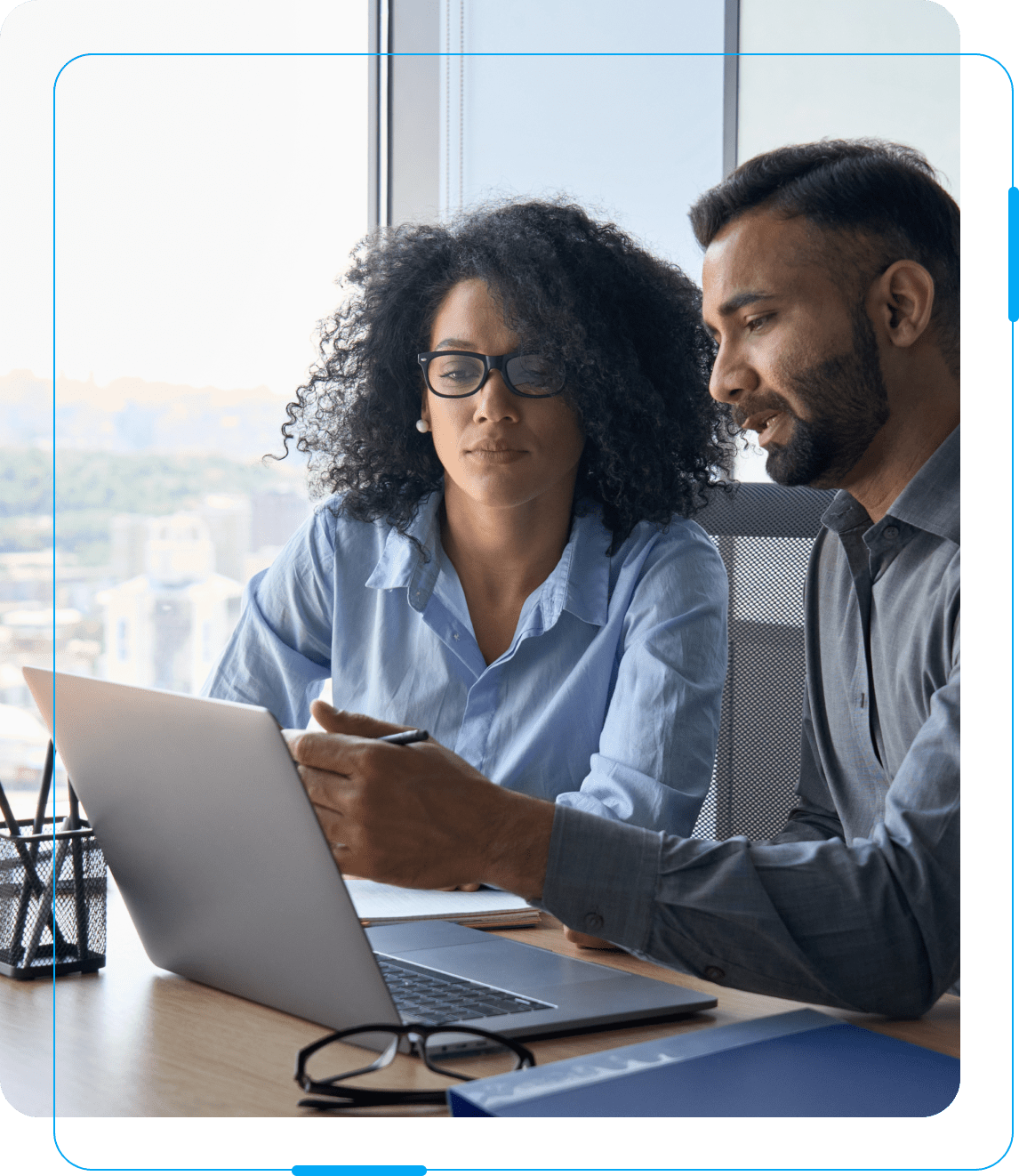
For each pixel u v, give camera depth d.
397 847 0.69
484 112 2.08
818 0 1.93
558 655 1.19
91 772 0.72
